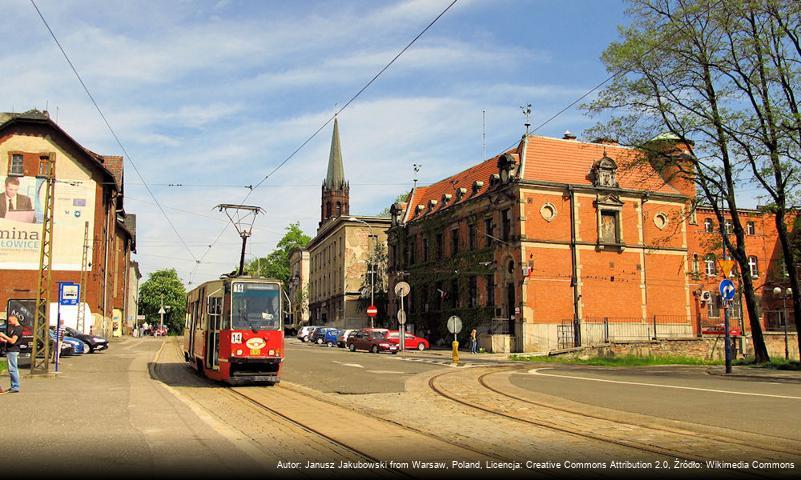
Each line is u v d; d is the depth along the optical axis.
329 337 56.09
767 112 25.92
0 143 46.09
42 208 46.09
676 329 45.19
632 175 45.81
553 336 41.66
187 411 12.36
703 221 52.16
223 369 18.41
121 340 55.75
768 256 55.09
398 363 28.48
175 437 9.56
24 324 24.70
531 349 40.97
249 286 19.03
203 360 20.52
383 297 65.25
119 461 7.91
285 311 19.30
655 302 45.00
